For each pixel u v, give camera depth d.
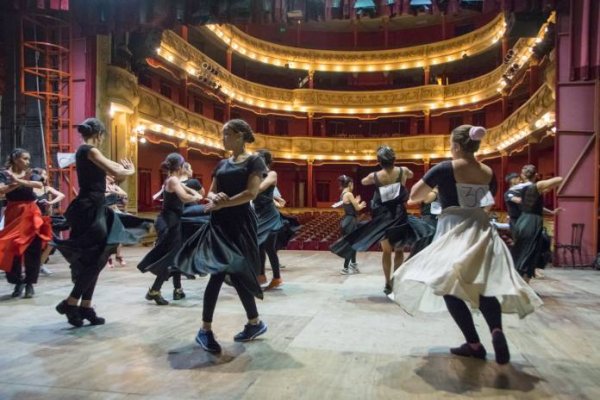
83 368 3.02
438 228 3.20
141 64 12.83
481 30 23.92
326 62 27.92
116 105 11.78
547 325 4.20
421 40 28.94
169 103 17.41
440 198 3.20
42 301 5.09
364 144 27.98
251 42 25.78
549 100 13.94
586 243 8.62
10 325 4.09
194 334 3.81
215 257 3.16
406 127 29.31
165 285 6.14
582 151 8.65
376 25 28.98
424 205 6.52
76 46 11.05
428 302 3.39
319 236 13.24
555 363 3.15
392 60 27.50
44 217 5.38
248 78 28.73
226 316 4.42
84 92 10.98
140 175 20.50
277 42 29.17
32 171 7.00
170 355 3.28
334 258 9.59
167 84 22.08
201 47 24.95
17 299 5.20
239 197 3.22
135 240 4.14
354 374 2.92
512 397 2.58
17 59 10.59
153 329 3.96
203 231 3.38
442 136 26.14
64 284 6.14
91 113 10.99
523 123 17.25
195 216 5.11
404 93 27.36
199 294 5.52
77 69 11.05
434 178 3.16
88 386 2.72
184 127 18.67
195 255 3.21
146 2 9.61
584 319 4.43
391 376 2.89
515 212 6.16
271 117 29.14
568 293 5.86
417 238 4.95
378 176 5.27
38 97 10.29
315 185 30.62
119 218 4.21
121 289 5.83
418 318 4.36
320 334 3.82
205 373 2.93
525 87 21.50
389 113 28.50
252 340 3.64
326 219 20.86
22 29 10.19
